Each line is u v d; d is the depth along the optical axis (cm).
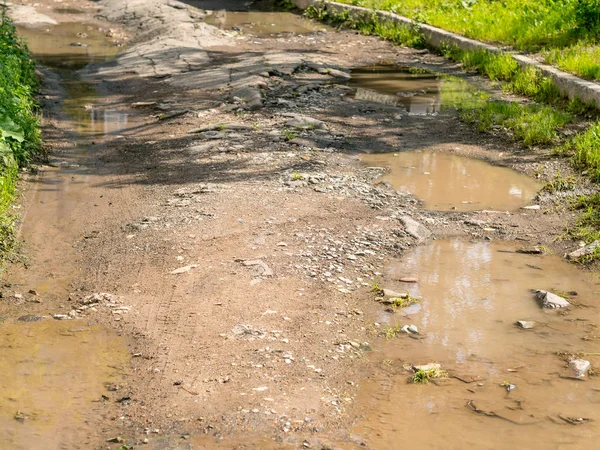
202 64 1156
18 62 964
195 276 508
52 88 1034
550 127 790
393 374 416
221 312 467
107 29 1493
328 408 386
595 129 752
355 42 1371
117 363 422
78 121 879
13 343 441
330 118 868
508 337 451
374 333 452
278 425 371
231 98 941
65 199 651
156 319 461
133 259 538
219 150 754
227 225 580
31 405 388
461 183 682
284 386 400
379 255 545
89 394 397
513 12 1293
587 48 1041
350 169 710
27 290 503
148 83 1056
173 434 366
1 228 571
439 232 584
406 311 476
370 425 375
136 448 357
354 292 495
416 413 385
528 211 622
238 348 432
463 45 1227
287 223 585
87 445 360
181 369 414
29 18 1545
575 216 608
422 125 852
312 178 676
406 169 715
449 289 503
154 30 1414
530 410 388
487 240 574
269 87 999
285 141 779
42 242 572
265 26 1527
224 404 385
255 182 668
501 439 368
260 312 467
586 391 404
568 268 532
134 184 680
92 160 750
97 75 1115
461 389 404
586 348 440
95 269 528
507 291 501
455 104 935
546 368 422
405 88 1026
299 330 450
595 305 484
